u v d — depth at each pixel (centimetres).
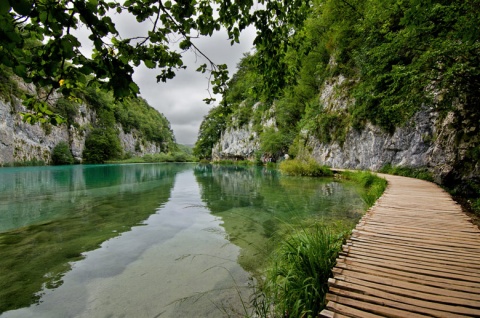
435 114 1202
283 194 1088
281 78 338
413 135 1332
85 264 426
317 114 2412
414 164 1283
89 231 609
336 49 2198
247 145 5269
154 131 11925
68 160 4959
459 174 877
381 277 237
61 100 5291
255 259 434
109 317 286
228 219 710
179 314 288
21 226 656
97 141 6016
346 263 268
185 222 685
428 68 719
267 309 263
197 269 402
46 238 561
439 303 195
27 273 396
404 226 400
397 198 640
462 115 914
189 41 214
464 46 570
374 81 998
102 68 141
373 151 1633
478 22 470
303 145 2647
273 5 261
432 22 660
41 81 142
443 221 429
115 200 1027
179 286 350
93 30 128
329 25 1988
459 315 181
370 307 191
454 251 299
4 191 1277
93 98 6781
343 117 2044
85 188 1403
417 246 315
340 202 873
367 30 1102
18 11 102
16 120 3975
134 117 10162
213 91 254
